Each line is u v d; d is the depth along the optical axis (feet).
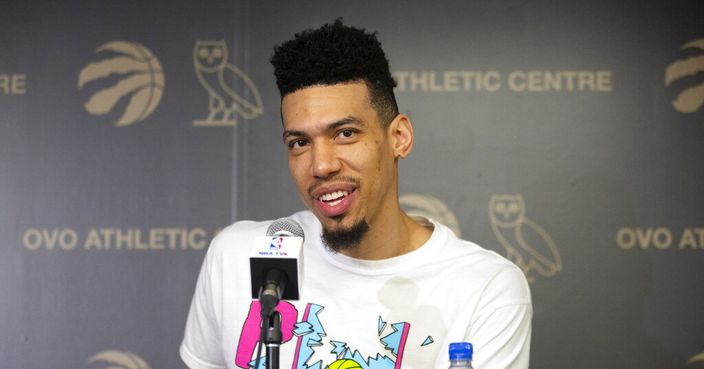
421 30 9.03
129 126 9.02
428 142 8.89
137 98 9.05
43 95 9.07
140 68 9.09
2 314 8.80
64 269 8.87
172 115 9.03
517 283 5.86
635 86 8.87
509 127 8.88
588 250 8.70
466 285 5.71
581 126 8.85
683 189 8.71
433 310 5.66
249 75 9.07
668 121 8.80
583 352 8.59
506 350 5.65
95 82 9.08
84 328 8.79
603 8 8.97
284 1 9.13
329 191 5.22
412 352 5.56
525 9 9.00
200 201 8.93
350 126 5.17
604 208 8.74
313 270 5.90
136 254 8.89
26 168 8.98
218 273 6.18
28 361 8.76
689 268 8.61
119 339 8.79
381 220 5.63
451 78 8.96
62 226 8.91
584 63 8.92
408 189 8.85
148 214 8.91
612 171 8.77
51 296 8.82
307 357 5.59
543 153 8.82
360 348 5.58
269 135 8.99
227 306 6.00
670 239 8.66
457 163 8.86
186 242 8.89
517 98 8.91
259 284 4.41
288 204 8.91
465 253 5.96
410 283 5.75
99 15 9.17
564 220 8.75
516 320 5.72
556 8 8.99
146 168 8.98
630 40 8.92
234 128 9.00
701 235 8.64
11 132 9.01
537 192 8.79
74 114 9.04
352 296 5.75
